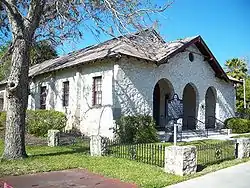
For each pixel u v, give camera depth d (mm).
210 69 24250
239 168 10602
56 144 15422
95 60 18359
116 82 17797
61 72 22891
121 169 10133
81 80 20578
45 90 25125
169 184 8422
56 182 8695
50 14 14859
